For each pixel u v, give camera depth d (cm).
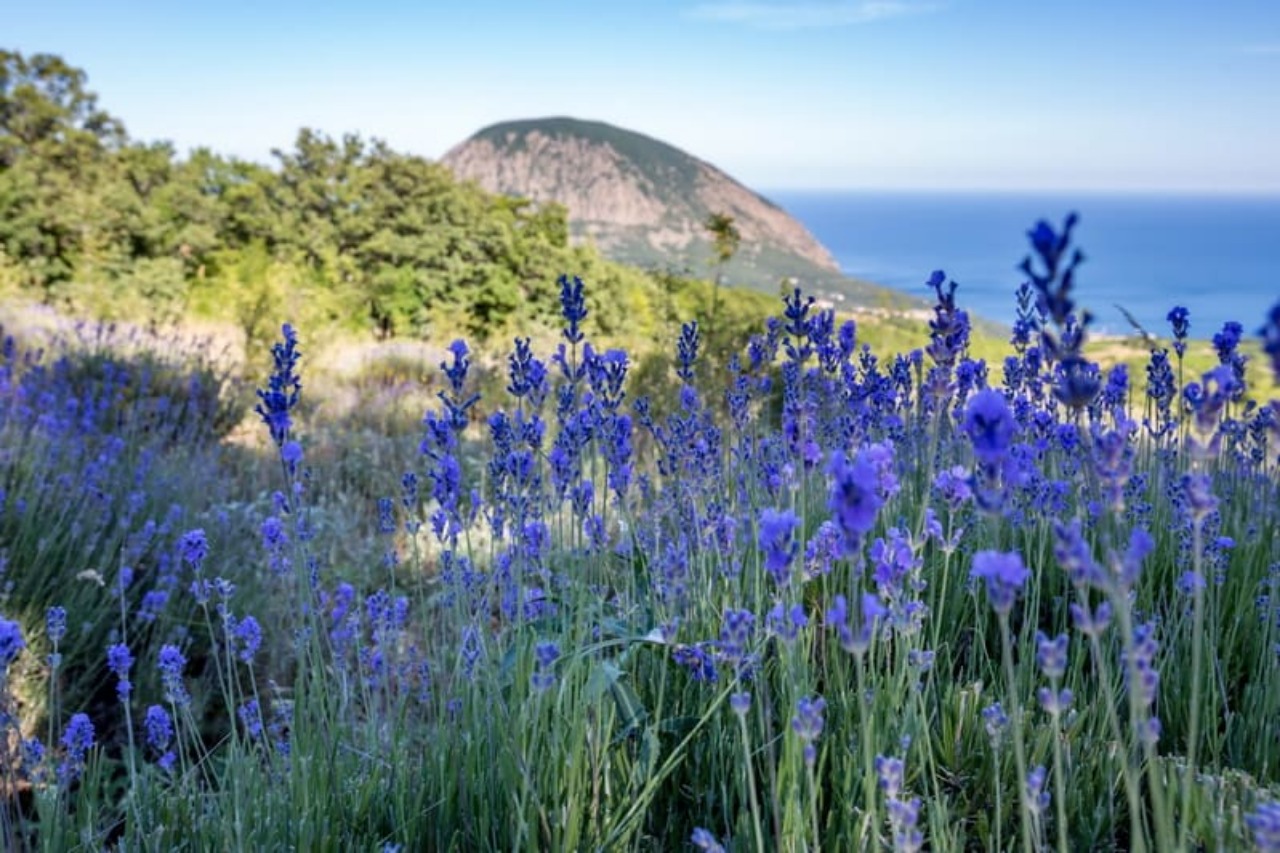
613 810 178
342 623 260
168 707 321
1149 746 106
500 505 258
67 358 727
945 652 216
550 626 217
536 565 237
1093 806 163
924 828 162
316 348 1182
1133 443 266
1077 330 103
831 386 281
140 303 1599
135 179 2195
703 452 254
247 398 827
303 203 2145
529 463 204
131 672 341
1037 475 229
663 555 230
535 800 160
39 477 400
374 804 185
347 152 2181
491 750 178
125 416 661
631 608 229
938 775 179
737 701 126
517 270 2084
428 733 208
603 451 236
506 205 2477
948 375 187
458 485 216
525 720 173
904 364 306
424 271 1981
